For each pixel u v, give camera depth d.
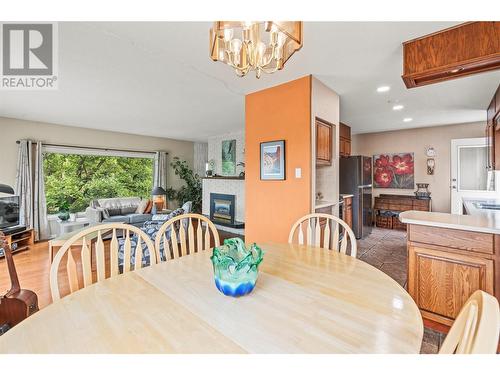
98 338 0.80
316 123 2.86
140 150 6.48
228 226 5.95
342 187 4.79
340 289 1.12
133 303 1.01
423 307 2.01
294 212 2.83
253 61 1.46
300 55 2.26
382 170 6.07
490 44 1.64
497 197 3.99
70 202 5.58
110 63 2.42
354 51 2.17
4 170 4.51
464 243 1.83
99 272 1.40
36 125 4.86
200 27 1.83
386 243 4.48
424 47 1.91
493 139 3.37
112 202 5.69
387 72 2.63
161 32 1.90
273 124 3.01
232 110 4.10
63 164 5.47
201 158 7.85
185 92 3.22
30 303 1.94
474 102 3.67
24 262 3.61
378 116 4.52
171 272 1.33
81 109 4.02
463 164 5.02
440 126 5.34
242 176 5.72
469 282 1.82
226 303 1.01
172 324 0.87
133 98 3.46
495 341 0.50
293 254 1.61
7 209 3.96
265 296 1.06
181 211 3.52
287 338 0.79
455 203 5.07
